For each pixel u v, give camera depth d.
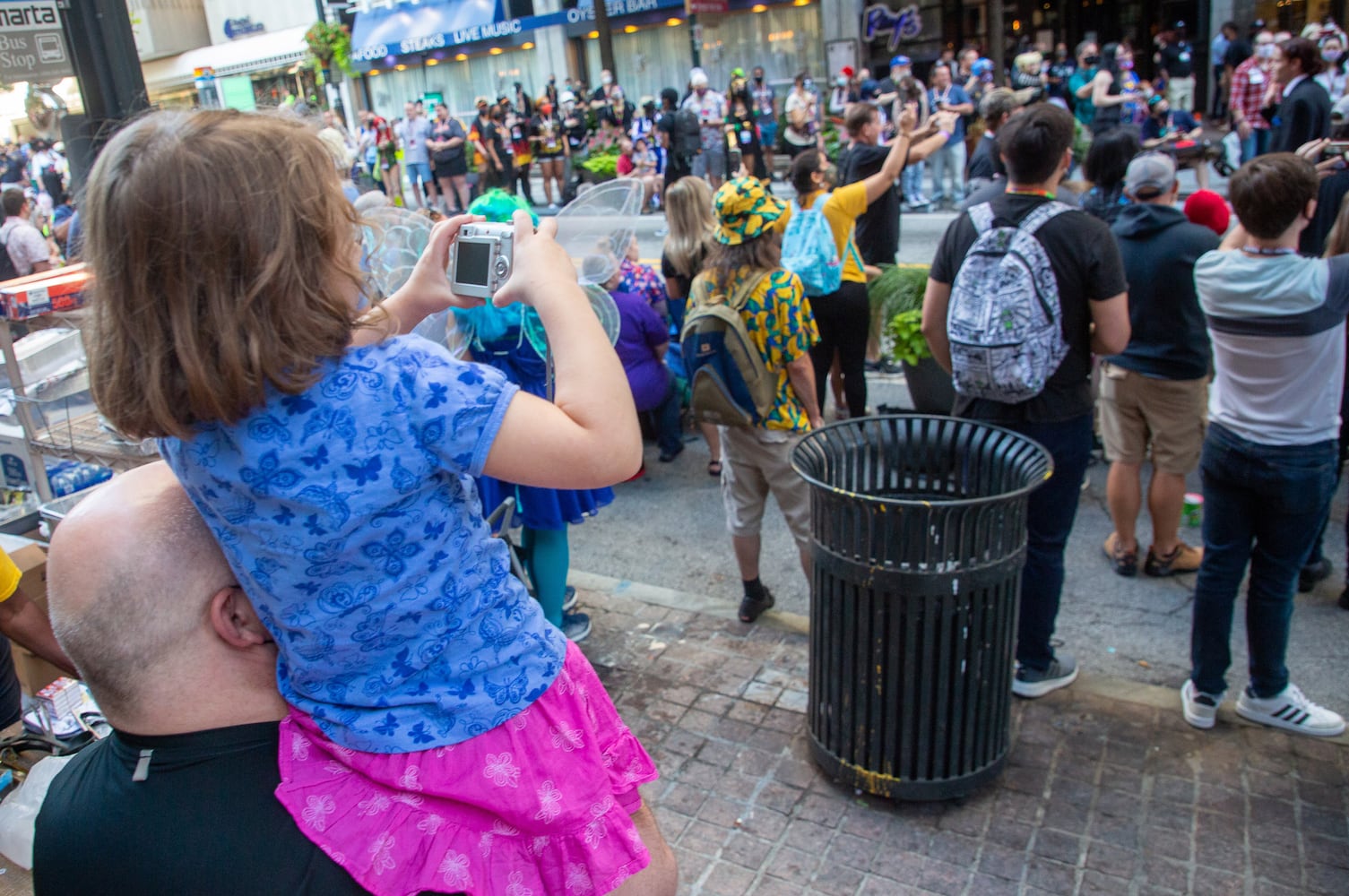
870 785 3.05
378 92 27.05
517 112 18.88
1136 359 4.13
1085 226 3.12
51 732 2.48
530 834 1.12
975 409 3.41
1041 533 3.43
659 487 5.98
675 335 6.23
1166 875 2.75
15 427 3.45
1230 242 3.22
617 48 23.25
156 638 1.09
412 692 1.08
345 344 1.01
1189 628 4.07
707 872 2.88
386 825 1.08
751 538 4.09
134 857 1.08
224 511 1.02
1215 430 3.12
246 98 21.91
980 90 14.41
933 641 2.85
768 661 3.93
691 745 3.44
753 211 3.63
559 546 3.74
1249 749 3.24
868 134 6.41
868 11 21.22
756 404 3.72
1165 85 16.70
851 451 3.20
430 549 1.05
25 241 8.23
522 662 1.13
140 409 0.97
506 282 1.17
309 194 0.96
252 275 0.92
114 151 0.95
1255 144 13.23
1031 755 3.28
